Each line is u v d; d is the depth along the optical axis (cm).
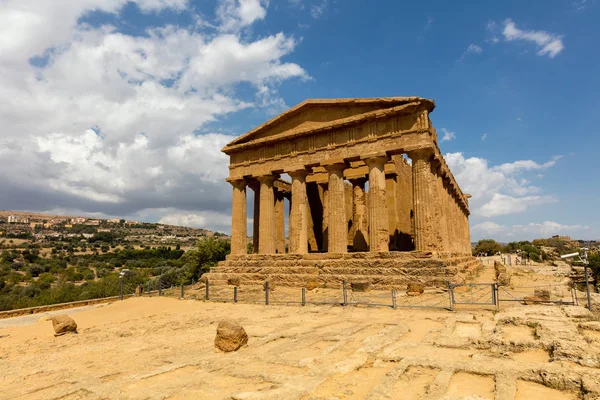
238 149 3847
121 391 788
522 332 1134
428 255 2714
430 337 1149
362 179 4219
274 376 820
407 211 4600
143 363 1062
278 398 679
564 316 1277
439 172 3303
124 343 1430
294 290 2820
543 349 926
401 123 2959
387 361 908
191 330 1606
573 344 891
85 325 2011
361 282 2542
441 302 1955
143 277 7056
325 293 2553
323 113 3391
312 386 741
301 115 3522
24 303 5266
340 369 842
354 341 1159
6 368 1168
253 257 3581
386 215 3042
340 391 731
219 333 1119
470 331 1271
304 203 3497
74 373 1022
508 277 2652
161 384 827
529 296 1944
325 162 3259
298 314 1809
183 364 969
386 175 4019
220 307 2222
